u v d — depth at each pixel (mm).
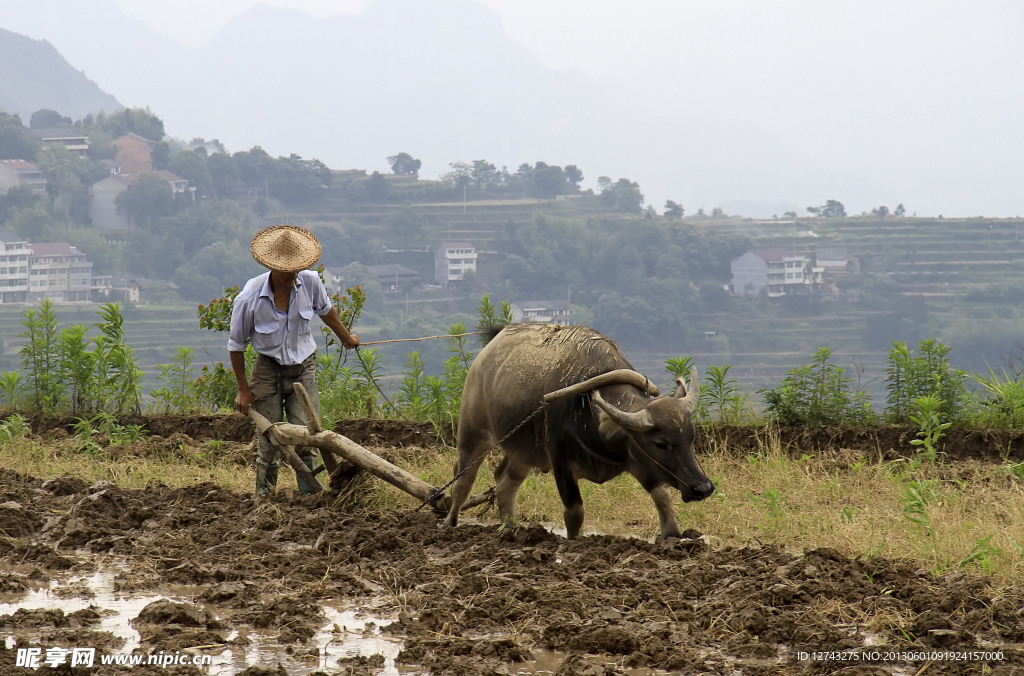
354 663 10836
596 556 14484
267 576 13875
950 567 14320
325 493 18031
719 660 11008
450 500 17531
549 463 16531
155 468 21516
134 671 10336
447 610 12289
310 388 18906
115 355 28094
